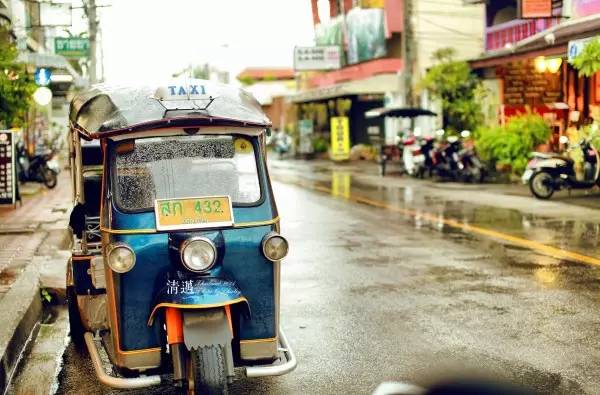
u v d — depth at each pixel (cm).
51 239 1229
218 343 453
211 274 489
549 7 1897
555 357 612
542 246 1098
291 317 756
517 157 2111
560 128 2380
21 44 2273
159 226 497
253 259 514
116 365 506
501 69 2516
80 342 691
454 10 3025
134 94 542
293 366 499
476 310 762
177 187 521
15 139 1644
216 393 441
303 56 3625
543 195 1664
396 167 2977
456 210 1552
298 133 4209
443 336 678
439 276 924
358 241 1200
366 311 772
